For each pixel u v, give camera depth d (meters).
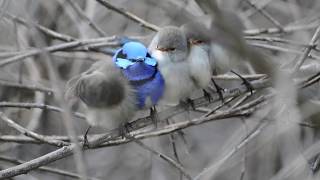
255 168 12.09
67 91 8.57
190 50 8.68
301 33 10.39
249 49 4.27
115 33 13.59
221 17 4.35
